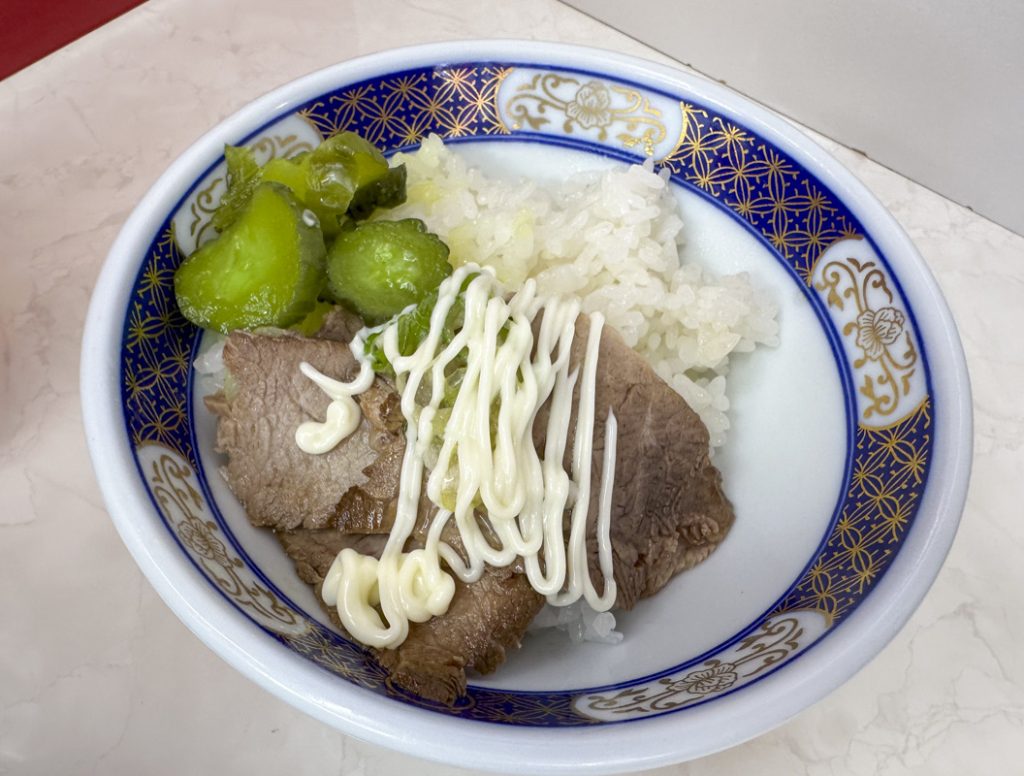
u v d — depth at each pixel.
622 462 0.14
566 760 0.10
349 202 0.15
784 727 0.14
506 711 0.11
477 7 0.25
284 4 0.25
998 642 0.15
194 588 0.11
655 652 0.13
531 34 0.25
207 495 0.13
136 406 0.13
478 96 0.17
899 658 0.15
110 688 0.14
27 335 0.18
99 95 0.22
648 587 0.14
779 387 0.15
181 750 0.13
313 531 0.14
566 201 0.17
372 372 0.14
